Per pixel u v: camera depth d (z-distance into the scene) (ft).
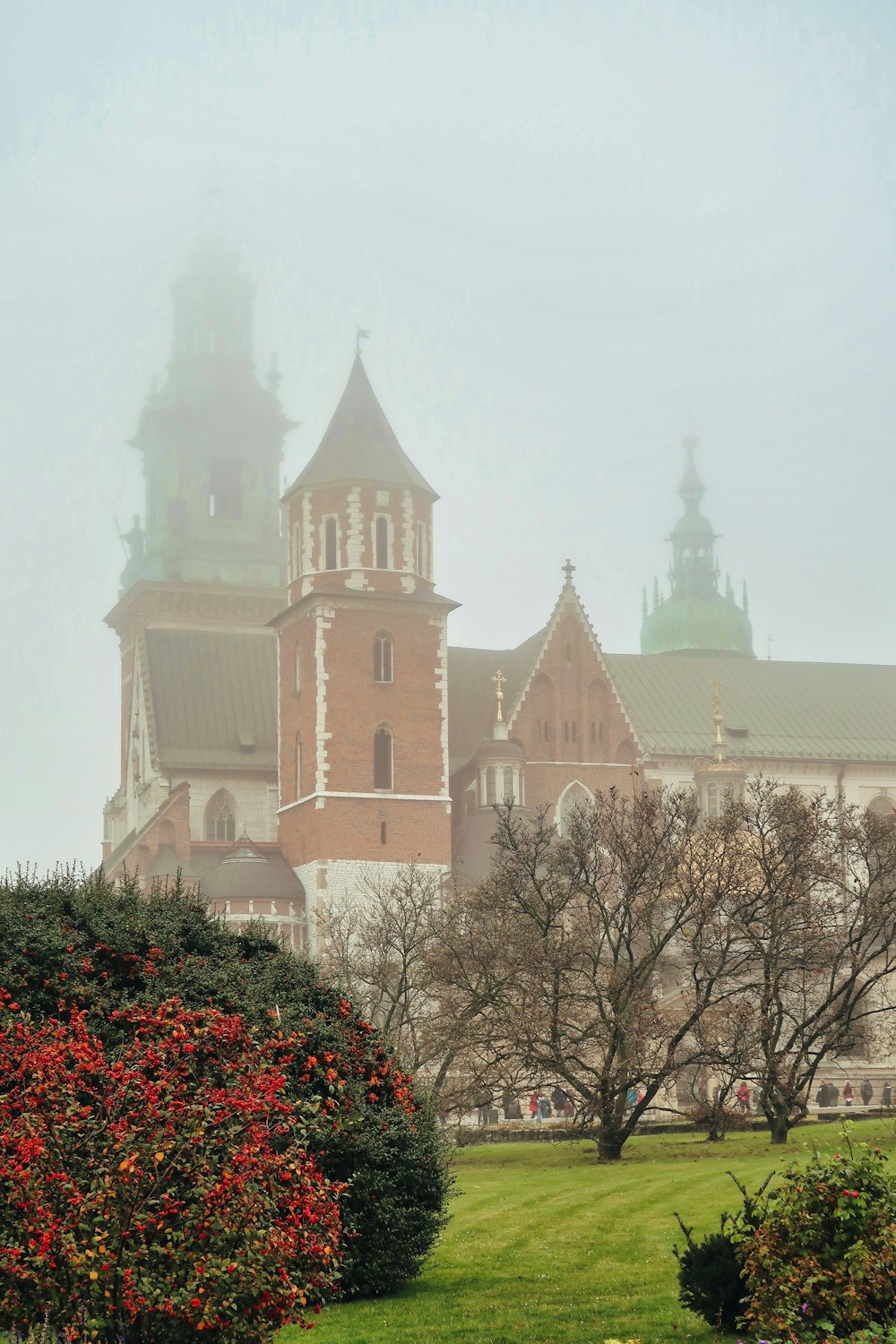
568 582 465.88
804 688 512.22
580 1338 99.86
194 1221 79.30
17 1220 80.28
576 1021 261.44
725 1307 96.27
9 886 134.51
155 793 465.88
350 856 421.18
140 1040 97.66
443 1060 273.95
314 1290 87.45
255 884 419.54
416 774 430.61
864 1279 81.87
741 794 434.30
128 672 571.28
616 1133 223.10
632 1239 135.85
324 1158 114.42
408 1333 103.40
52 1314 80.48
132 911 130.41
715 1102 245.24
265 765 476.54
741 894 254.88
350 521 437.99
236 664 495.41
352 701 428.97
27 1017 97.40
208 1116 82.33
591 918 260.42
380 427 451.12
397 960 383.24
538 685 459.73
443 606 440.04
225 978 121.49
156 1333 79.56
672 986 310.86
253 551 581.94
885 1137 215.31
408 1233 118.21
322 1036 119.34
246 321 605.73
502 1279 121.08
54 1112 82.48
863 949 274.36
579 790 455.22
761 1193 96.48
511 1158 225.76
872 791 491.72
